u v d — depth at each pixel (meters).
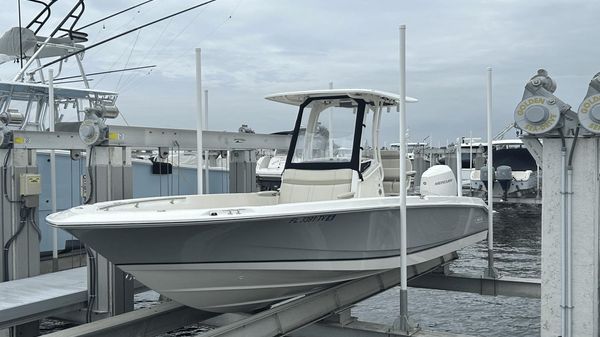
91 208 4.24
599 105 3.39
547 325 3.73
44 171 8.70
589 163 3.58
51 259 8.56
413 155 26.50
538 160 3.80
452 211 5.97
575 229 3.62
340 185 5.20
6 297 5.27
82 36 11.14
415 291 8.84
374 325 4.93
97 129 5.40
